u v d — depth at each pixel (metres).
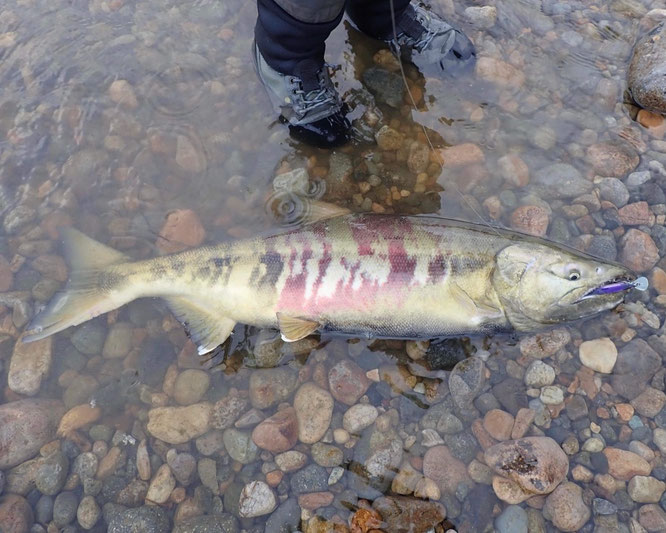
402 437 0.73
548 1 1.03
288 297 0.77
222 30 1.00
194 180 0.89
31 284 0.83
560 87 0.94
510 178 0.87
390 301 0.76
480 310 0.76
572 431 0.73
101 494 0.72
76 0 1.05
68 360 0.79
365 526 0.69
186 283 0.78
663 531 0.67
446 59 0.94
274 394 0.76
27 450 0.73
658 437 0.71
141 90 0.95
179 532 0.69
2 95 0.95
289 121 0.91
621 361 0.75
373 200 0.87
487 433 0.72
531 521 0.68
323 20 0.81
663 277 0.79
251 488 0.71
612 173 0.87
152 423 0.74
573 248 0.79
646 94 0.89
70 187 0.89
